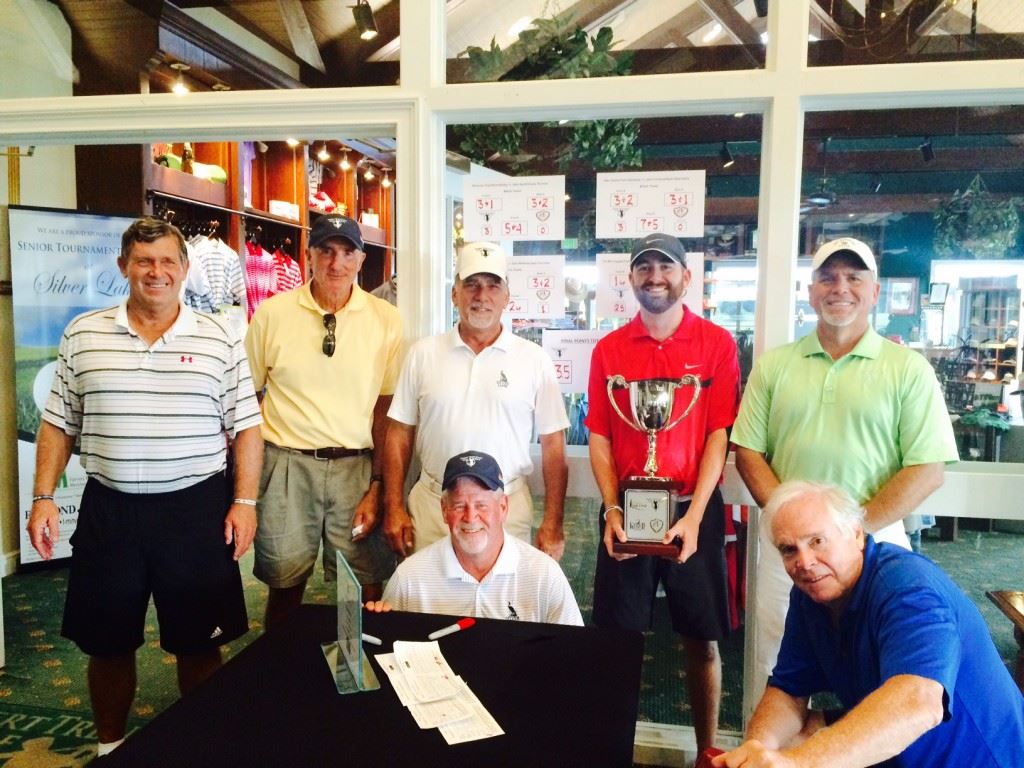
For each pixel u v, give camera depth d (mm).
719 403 1930
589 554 2605
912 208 2068
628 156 2152
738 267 2131
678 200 2143
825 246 1755
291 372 2146
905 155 2041
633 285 1913
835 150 2061
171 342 1860
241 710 1144
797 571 1299
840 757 1018
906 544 1796
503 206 2219
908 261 2092
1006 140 2004
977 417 2104
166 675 2607
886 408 1708
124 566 1866
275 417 2184
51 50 2850
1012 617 1778
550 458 2045
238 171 4031
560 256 2211
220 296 3951
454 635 1421
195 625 1926
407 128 2137
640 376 1952
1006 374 2078
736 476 2111
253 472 2027
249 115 2188
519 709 1148
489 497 1595
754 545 2109
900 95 1937
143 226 1808
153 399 1842
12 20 2871
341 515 2154
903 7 1925
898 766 1238
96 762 998
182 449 1872
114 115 2225
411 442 2133
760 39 2012
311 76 2223
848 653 1302
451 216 2244
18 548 3619
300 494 2150
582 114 2113
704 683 1995
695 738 2127
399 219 2174
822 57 1972
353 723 1104
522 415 2000
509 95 2082
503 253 1976
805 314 2129
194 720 1112
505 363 1989
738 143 2100
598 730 1086
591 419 2041
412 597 1654
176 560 1886
